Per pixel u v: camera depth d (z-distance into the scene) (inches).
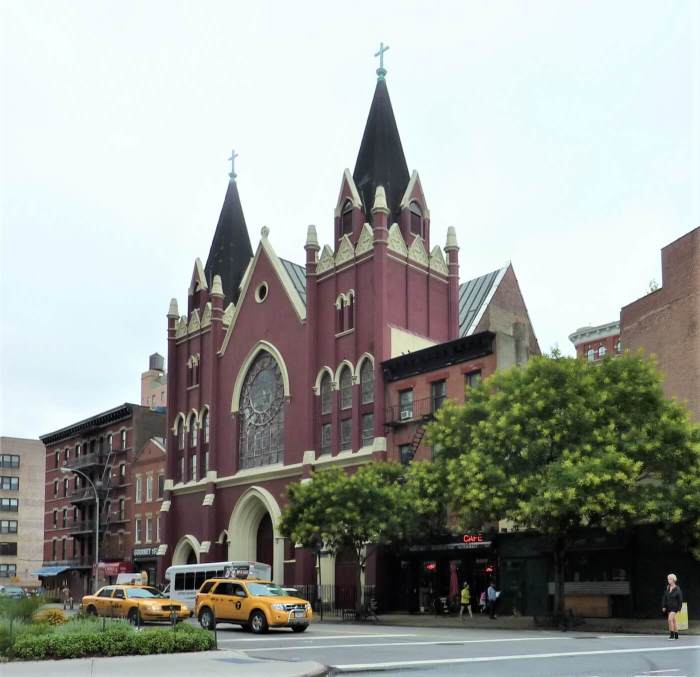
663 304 1748.3
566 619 1288.1
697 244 1659.7
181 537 2610.7
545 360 1432.1
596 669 703.7
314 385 2202.3
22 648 794.8
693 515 1289.4
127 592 1365.7
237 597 1262.3
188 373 2753.4
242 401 2488.9
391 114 2378.2
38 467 4938.5
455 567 1769.2
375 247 2094.0
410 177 2285.9
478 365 1831.9
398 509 1628.9
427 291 2209.6
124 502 3088.1
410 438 1924.2
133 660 780.0
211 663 747.4
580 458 1299.2
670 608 1035.9
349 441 2107.5
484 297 2507.4
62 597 3009.4
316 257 2293.3
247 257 2891.2
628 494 1296.8
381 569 1903.3
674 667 717.9
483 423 1411.2
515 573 1641.2
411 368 1969.7
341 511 1616.6
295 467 2192.4
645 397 1379.2
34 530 4854.8
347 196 2257.6
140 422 3149.6
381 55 2420.0
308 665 723.4
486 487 1339.8
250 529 2380.7
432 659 793.6
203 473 2591.0
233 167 2994.6
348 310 2177.7
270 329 2402.8
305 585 2074.3
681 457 1326.3
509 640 1030.4
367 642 1016.9
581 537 1515.7
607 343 3284.9
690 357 1653.5
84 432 3425.2
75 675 655.8
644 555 1449.3
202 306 2763.3
